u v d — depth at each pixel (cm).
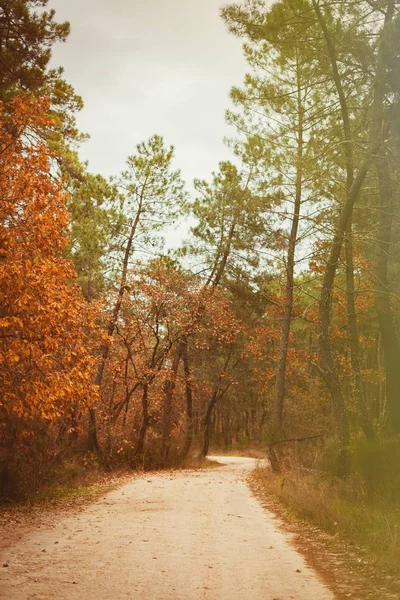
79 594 741
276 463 2572
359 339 3412
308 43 1894
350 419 2295
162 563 927
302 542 1158
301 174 1977
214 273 3997
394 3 1653
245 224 2852
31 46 1897
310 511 1434
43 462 1964
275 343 4772
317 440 2741
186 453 4059
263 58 2588
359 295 3145
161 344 3831
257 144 2558
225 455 6334
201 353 4278
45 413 1510
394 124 1628
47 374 1492
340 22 1758
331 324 3406
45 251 1502
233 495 1994
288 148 2056
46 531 1225
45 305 1420
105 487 2302
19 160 1509
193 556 988
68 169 2270
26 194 1484
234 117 2698
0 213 1459
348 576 880
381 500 1499
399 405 1898
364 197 2278
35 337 1442
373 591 793
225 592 772
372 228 2216
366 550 1055
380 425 2073
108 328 3422
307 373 3834
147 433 3800
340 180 2023
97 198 2767
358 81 1808
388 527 1088
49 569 874
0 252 1396
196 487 2275
